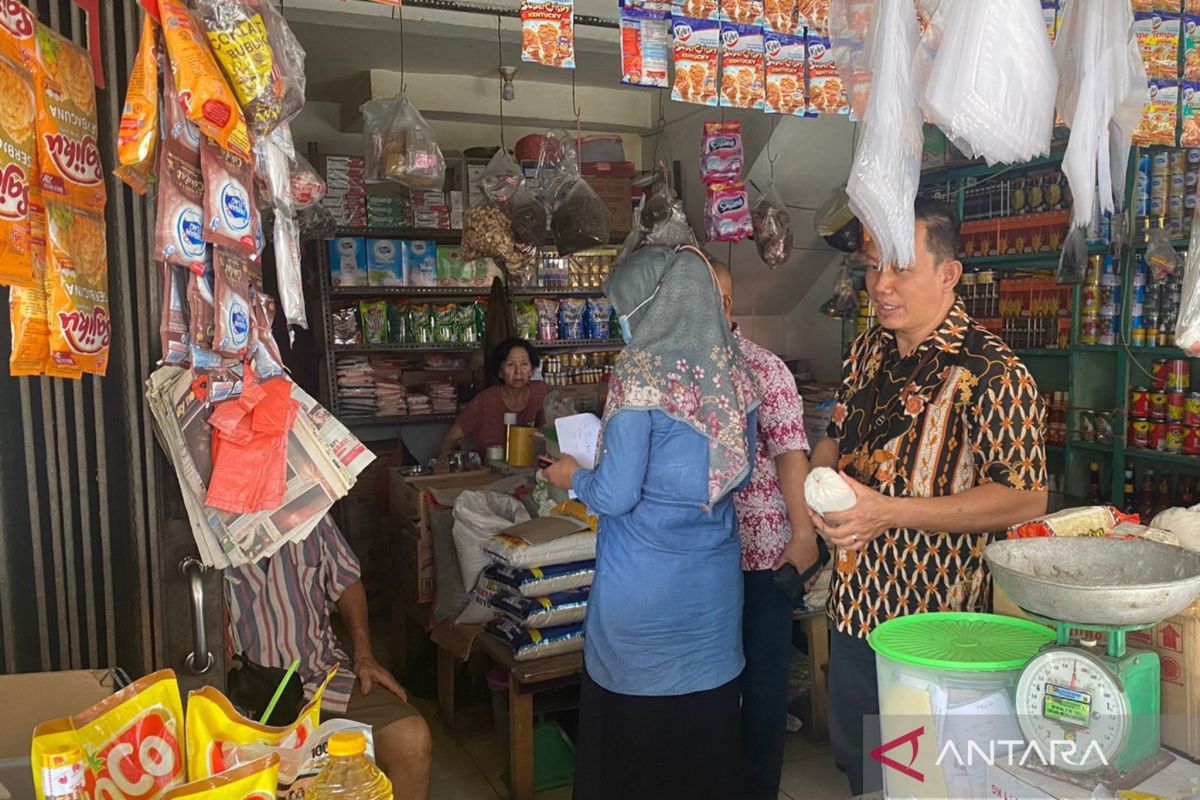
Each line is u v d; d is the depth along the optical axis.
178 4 1.13
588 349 5.54
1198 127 2.24
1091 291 3.64
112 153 1.37
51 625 1.36
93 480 1.41
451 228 4.93
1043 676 0.98
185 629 1.37
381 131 3.59
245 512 1.31
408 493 3.45
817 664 3.05
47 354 1.20
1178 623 1.03
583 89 5.21
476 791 2.79
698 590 1.92
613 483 1.86
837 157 4.69
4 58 1.10
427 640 3.64
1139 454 3.51
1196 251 1.83
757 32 2.07
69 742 0.86
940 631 1.16
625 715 1.96
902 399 1.69
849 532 1.50
